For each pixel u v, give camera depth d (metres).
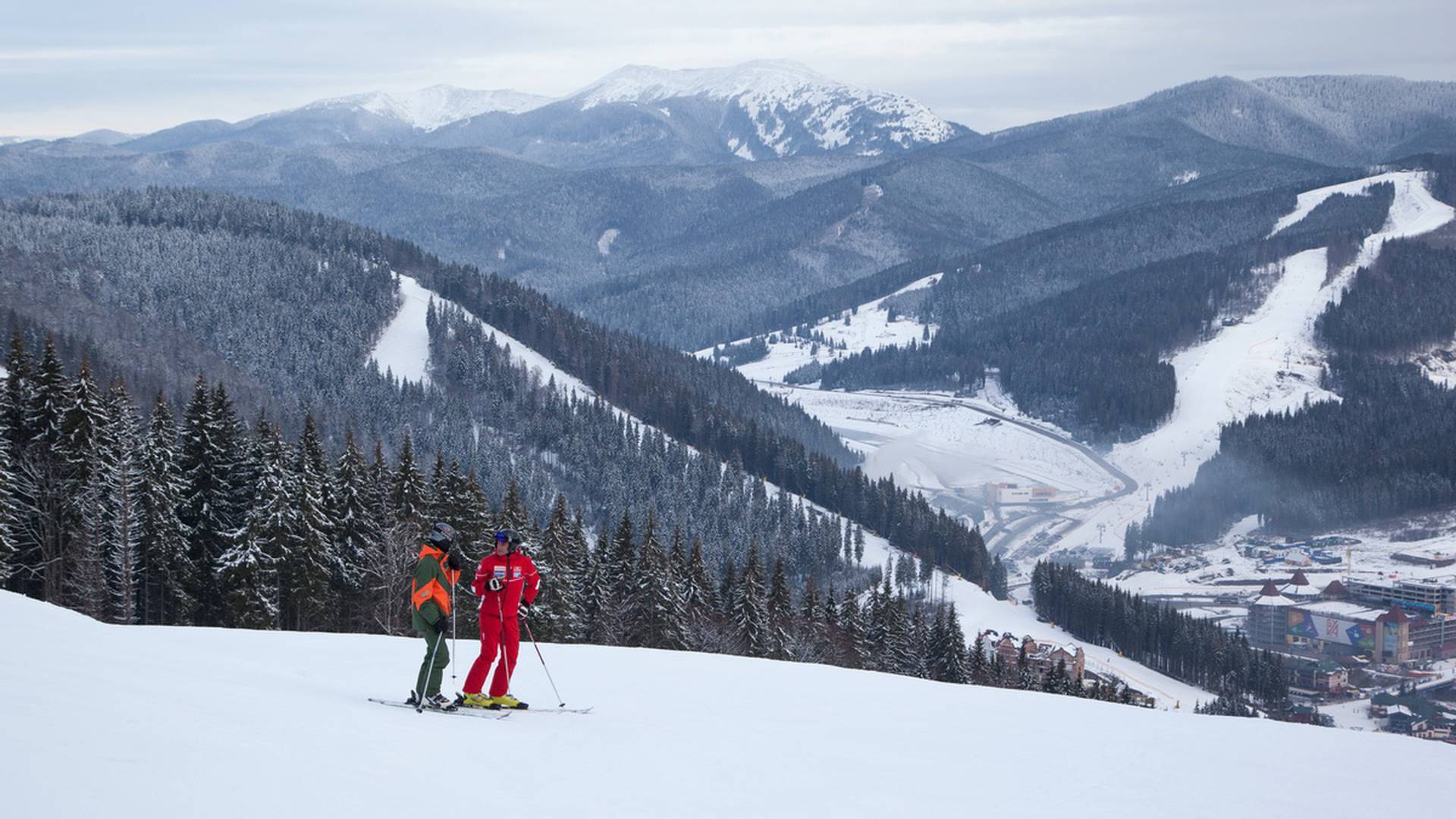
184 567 55.22
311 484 57.72
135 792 7.43
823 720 15.48
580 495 186.12
